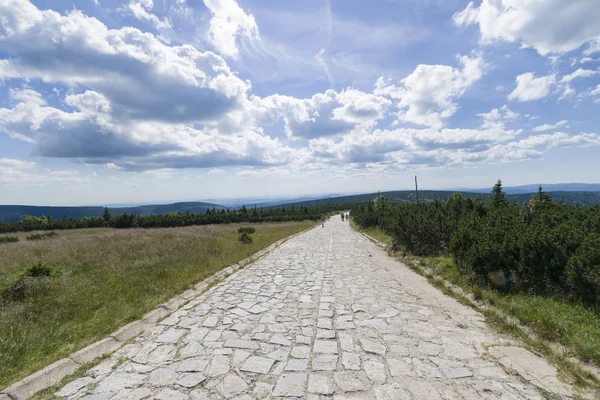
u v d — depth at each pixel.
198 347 3.96
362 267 9.59
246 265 10.12
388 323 4.75
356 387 3.01
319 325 4.71
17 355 3.57
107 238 17.05
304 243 17.16
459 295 6.06
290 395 2.89
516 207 10.17
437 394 2.88
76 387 3.03
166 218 45.78
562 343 3.74
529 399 2.77
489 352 3.71
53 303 5.38
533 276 5.50
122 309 5.22
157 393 2.94
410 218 12.16
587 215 7.78
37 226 38.75
